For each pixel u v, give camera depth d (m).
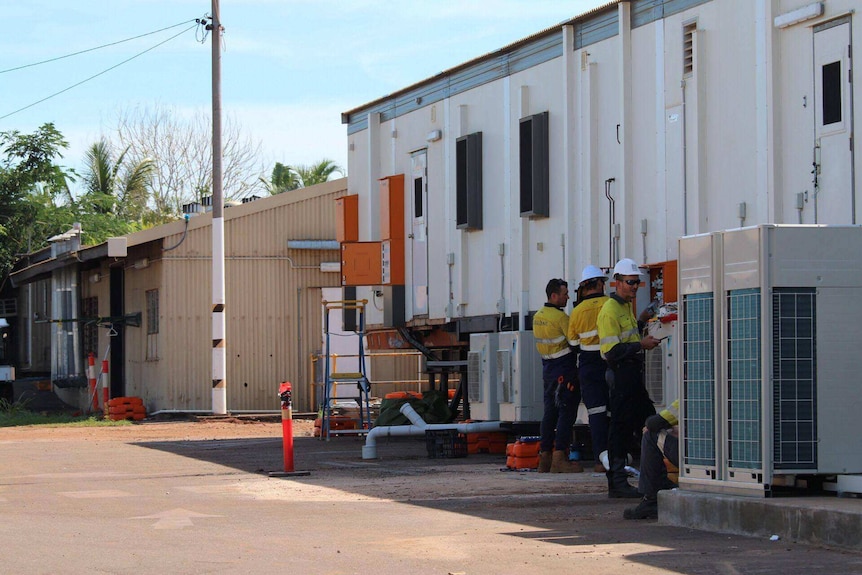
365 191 22.80
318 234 30.67
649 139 14.61
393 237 21.31
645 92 14.69
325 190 30.78
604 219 15.55
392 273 21.30
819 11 11.95
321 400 26.66
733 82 13.17
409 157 21.19
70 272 35.84
